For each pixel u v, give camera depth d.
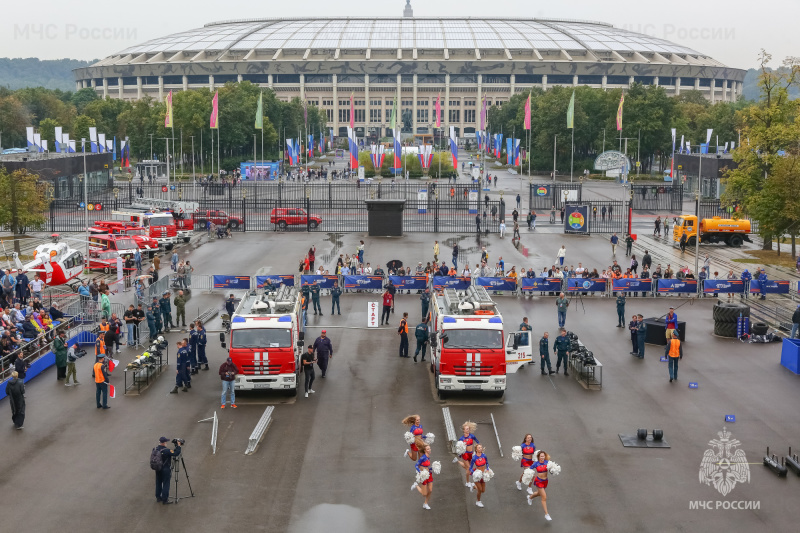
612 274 57.69
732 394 35.62
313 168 180.25
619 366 40.12
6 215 74.44
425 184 136.75
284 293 38.75
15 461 27.92
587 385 36.56
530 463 25.12
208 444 29.56
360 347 43.66
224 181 142.75
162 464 24.38
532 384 37.34
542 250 75.12
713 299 56.62
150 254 70.81
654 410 33.50
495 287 57.28
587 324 48.97
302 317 42.28
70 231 87.00
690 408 33.75
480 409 33.66
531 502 24.73
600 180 166.12
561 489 25.84
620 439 30.09
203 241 80.44
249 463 27.81
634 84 173.25
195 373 38.72
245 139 180.75
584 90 185.38
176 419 32.31
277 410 33.50
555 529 23.17
